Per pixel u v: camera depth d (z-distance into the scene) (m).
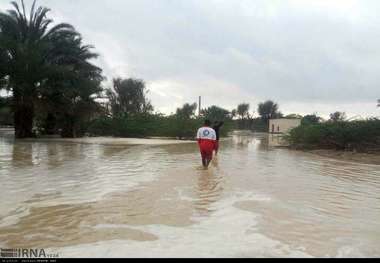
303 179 11.62
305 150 25.08
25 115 37.09
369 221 6.90
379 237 5.97
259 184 10.45
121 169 12.95
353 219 7.01
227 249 5.28
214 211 7.31
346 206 8.04
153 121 41.94
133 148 23.62
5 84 34.03
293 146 27.14
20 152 19.58
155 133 41.16
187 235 5.84
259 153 21.59
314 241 5.71
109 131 43.62
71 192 8.89
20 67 33.53
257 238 5.77
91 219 6.65
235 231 6.09
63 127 40.19
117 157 17.33
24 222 6.44
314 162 17.08
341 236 5.98
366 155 21.19
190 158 17.20
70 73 35.88
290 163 16.27
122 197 8.40
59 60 37.94
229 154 20.50
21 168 13.04
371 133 22.98
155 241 5.55
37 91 34.94
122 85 61.62
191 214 7.06
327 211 7.57
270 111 89.00
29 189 9.20
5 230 6.00
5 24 34.81
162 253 5.08
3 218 6.67
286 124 69.06
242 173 12.52
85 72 39.41
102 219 6.66
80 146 24.94
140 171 12.48
